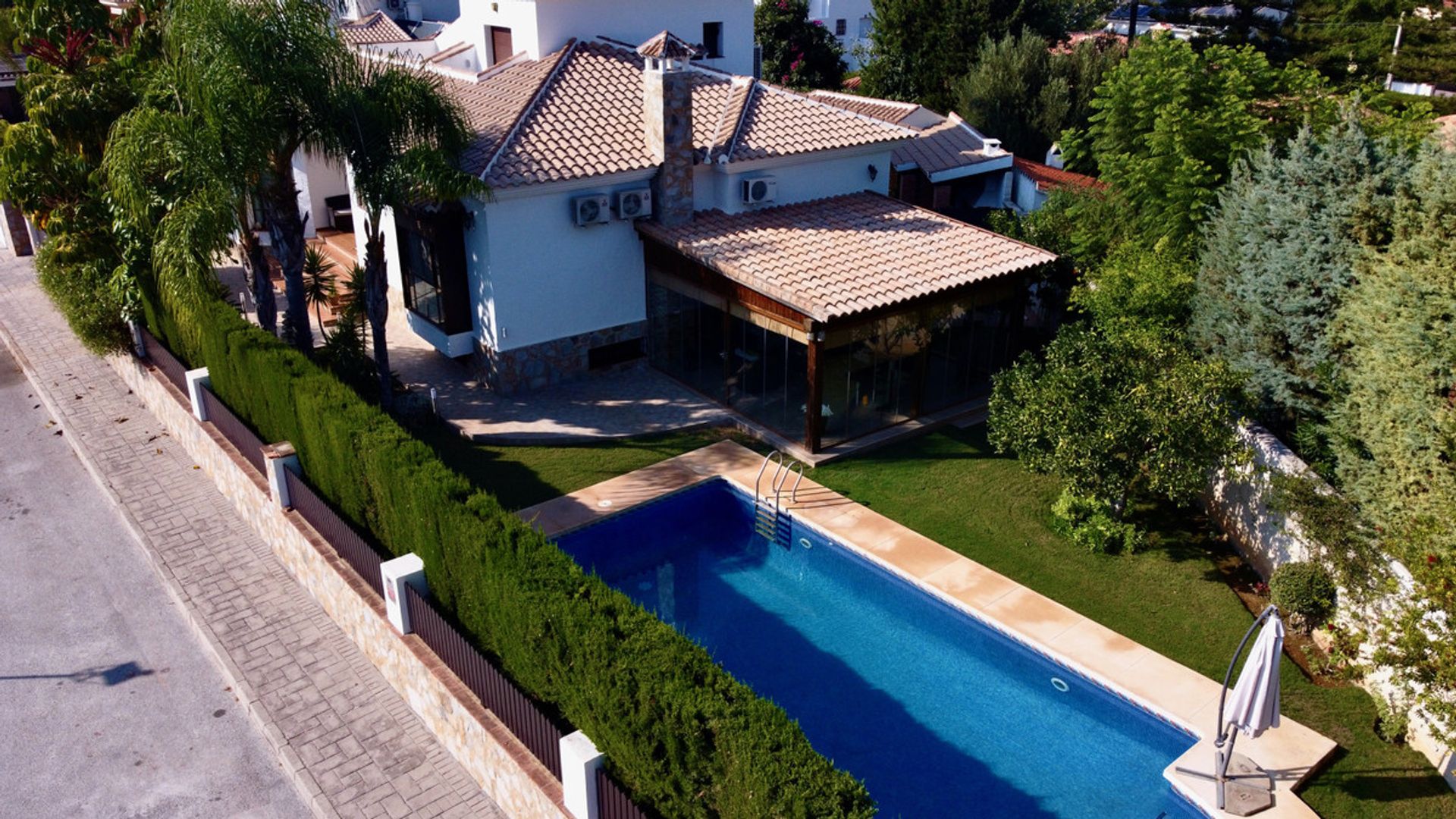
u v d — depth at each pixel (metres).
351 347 22.42
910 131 25.58
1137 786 12.80
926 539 17.94
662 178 22.81
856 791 8.81
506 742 11.55
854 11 60.69
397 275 27.20
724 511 20.19
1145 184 22.53
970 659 15.41
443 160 19.45
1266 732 13.07
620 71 25.48
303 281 22.62
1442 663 11.02
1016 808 12.45
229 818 12.18
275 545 17.25
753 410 22.30
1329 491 15.33
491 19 28.34
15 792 12.55
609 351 24.72
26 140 22.92
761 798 8.92
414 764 12.80
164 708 14.02
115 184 19.58
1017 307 23.34
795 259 21.47
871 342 20.86
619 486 19.72
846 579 17.70
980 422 22.56
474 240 22.28
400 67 20.61
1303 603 14.55
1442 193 14.58
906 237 23.00
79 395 23.73
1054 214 25.50
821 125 25.02
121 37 26.39
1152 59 22.91
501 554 12.07
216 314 19.53
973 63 45.25
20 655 15.09
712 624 16.34
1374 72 44.97
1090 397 17.00
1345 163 16.72
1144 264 20.12
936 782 12.89
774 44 50.09
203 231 18.56
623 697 10.16
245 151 18.33
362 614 14.37
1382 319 15.30
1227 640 15.03
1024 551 17.53
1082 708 14.27
